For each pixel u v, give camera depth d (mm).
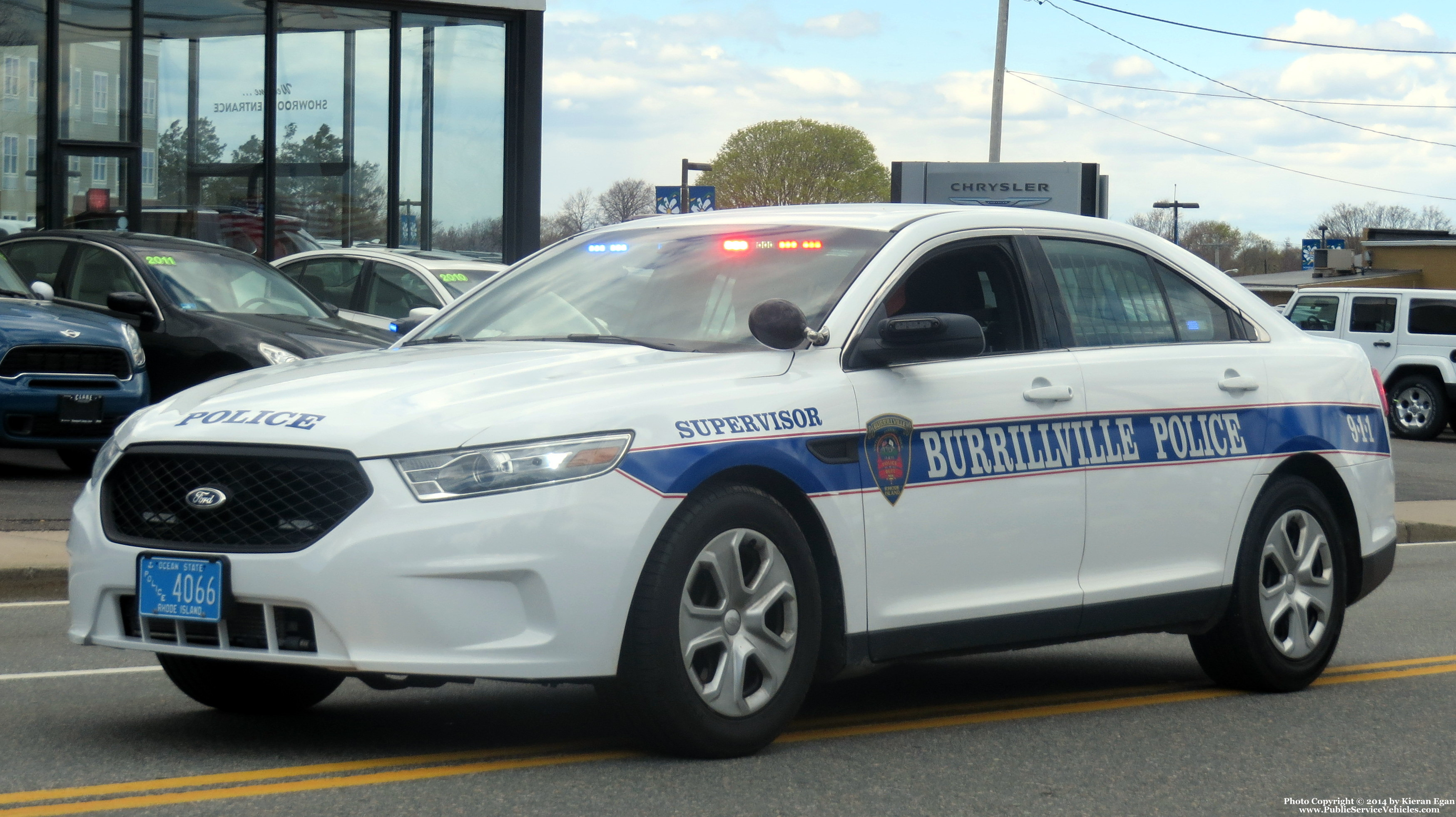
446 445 4492
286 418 4633
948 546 5375
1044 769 5004
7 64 18875
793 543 4973
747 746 4895
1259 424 6406
